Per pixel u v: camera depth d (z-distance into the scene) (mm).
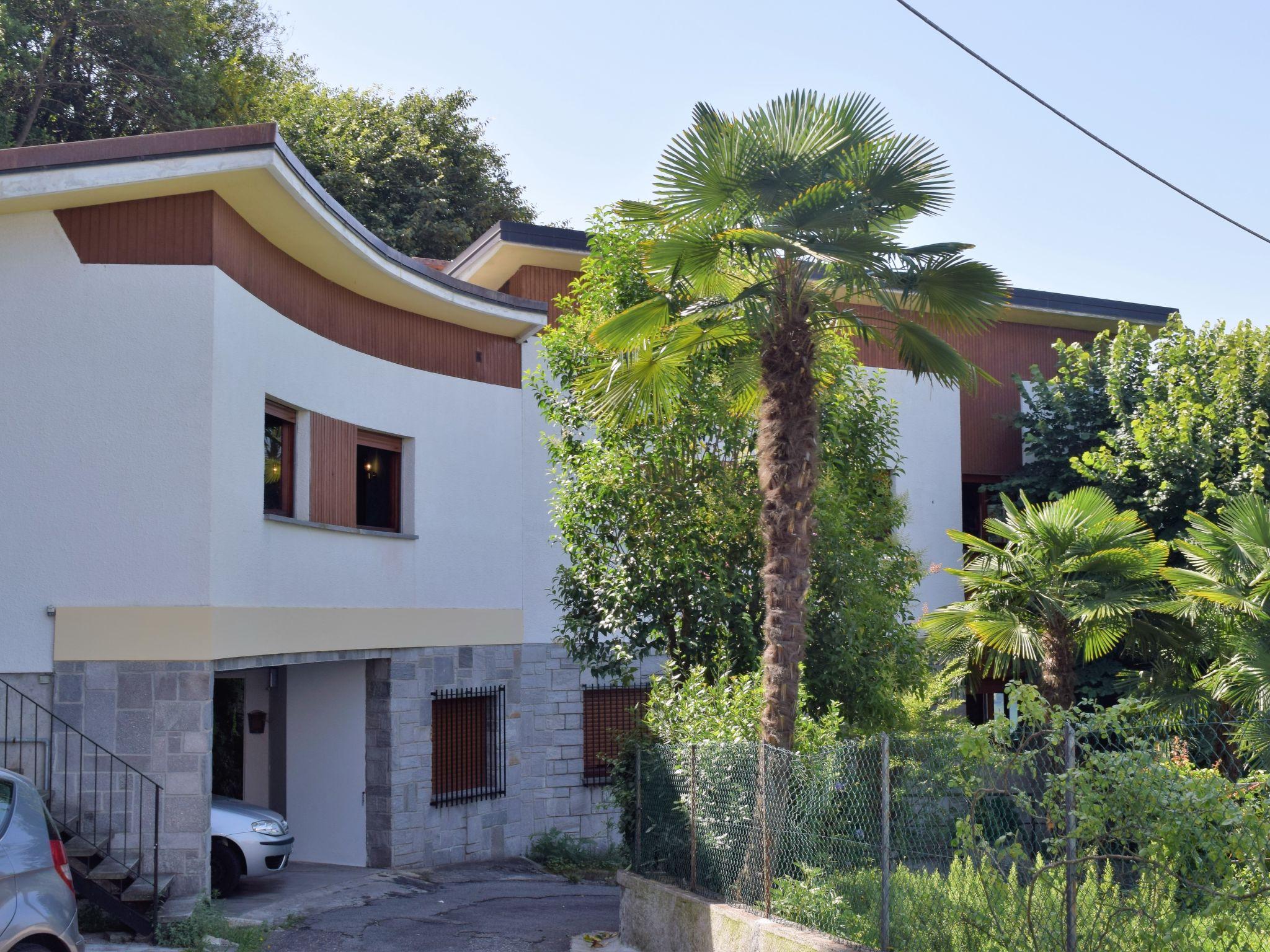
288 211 11914
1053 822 6469
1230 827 6176
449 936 10594
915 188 9875
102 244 11242
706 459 11930
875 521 12961
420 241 32688
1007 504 15062
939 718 15195
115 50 26688
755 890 8500
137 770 10203
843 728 11828
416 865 14938
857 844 7535
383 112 34562
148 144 10672
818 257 9016
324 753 15102
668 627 12023
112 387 11141
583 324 12586
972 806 6824
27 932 6625
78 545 11023
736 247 9703
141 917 9836
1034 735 6773
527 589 17094
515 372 17203
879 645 12484
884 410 13031
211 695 11031
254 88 31891
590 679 17375
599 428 11828
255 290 12305
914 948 6922
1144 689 13594
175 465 11125
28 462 10984
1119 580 13750
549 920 11445
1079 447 20578
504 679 16672
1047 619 13703
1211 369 19453
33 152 10352
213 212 11336
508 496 16938
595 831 17250
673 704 10508
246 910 11406
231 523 11555
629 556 11812
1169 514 18625
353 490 14406
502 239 17531
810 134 9883
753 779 8656
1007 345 22141
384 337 15156
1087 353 21234
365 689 14922
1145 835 6266
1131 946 6344
